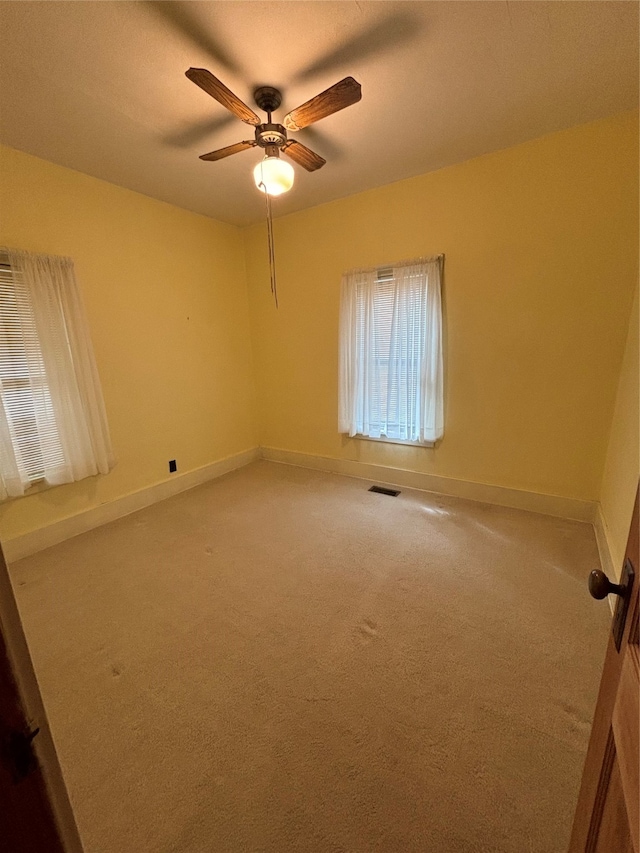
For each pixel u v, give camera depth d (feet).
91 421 8.98
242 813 3.46
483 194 8.76
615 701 1.97
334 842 3.24
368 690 4.68
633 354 7.06
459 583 6.72
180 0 4.50
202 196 10.19
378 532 8.64
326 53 5.43
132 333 10.07
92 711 4.51
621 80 6.18
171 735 4.20
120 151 7.81
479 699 4.51
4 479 7.63
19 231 7.76
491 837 3.24
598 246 7.83
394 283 10.07
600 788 2.04
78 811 3.52
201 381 12.12
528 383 9.09
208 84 4.93
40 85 5.84
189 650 5.39
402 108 6.79
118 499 9.89
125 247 9.70
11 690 1.29
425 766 3.80
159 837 3.31
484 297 9.22
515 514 9.37
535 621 5.76
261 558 7.71
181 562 7.66
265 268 12.78
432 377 9.99
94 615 6.15
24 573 7.39
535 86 6.29
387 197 10.00
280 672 4.98
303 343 12.59
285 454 13.92
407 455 11.24
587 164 7.61
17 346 7.75
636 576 1.89
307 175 9.31
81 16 4.65
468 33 5.15
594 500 8.79
